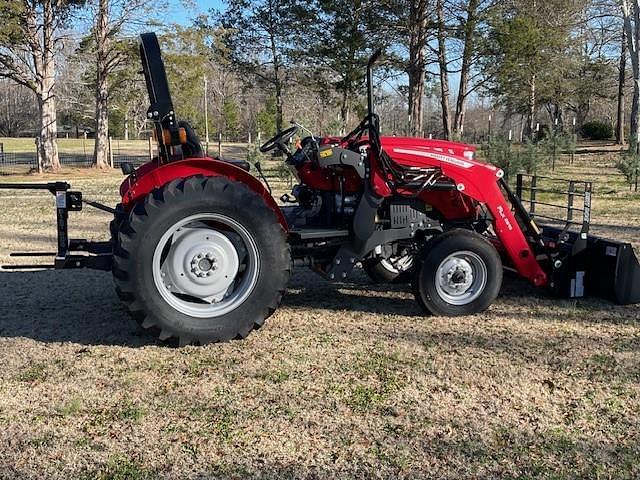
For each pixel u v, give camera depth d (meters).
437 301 5.01
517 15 25.41
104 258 4.51
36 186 4.51
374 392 3.66
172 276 4.35
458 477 2.83
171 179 4.44
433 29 25.16
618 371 3.99
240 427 3.27
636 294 5.39
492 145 15.79
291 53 28.25
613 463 2.95
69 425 3.30
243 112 54.28
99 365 4.09
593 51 39.38
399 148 5.05
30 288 6.01
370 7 25.27
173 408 3.48
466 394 3.65
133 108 49.44
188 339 4.32
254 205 4.35
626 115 54.62
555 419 3.36
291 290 5.92
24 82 23.94
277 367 4.02
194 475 2.85
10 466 2.93
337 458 2.98
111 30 25.16
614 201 12.91
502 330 4.75
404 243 5.34
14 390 3.72
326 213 5.14
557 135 23.50
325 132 17.50
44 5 23.59
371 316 5.11
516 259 5.27
